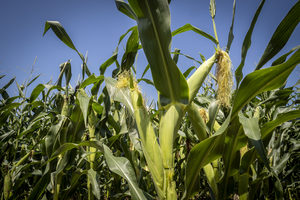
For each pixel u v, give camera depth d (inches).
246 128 57.4
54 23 77.6
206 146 53.2
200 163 56.9
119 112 101.3
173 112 54.1
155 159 53.4
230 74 57.2
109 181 131.6
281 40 50.2
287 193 115.3
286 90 83.0
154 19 45.4
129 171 62.9
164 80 52.2
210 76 71.1
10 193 95.7
